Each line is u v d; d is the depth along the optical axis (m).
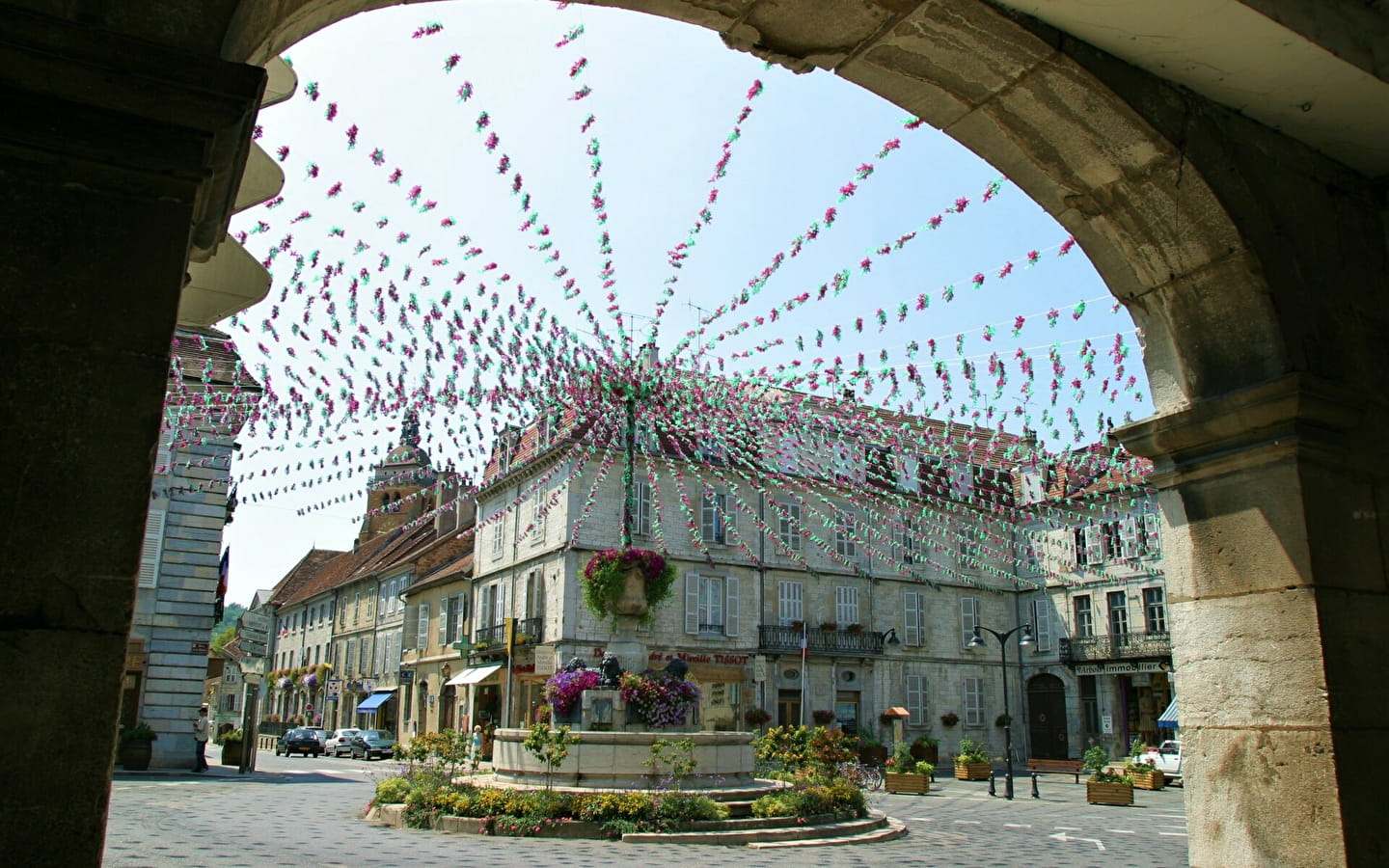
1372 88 3.59
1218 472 3.72
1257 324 3.65
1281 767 3.36
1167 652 26.64
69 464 1.95
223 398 12.52
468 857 8.66
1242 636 3.56
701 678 26.06
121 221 2.11
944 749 29.80
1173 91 3.63
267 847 8.93
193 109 2.17
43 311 2.00
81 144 2.09
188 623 20.80
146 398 2.04
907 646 29.80
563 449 24.64
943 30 3.38
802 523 28.80
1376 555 3.58
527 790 11.43
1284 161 3.88
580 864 8.39
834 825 11.34
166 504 20.84
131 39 2.10
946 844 10.81
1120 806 16.69
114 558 1.95
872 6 3.29
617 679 12.47
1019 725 31.16
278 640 52.88
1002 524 29.50
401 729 35.06
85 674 1.88
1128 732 28.72
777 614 27.88
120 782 16.42
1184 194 3.65
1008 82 3.55
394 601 38.06
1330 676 3.29
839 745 15.55
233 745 24.73
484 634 29.38
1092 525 27.78
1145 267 3.91
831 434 14.77
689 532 26.81
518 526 28.47
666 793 10.91
